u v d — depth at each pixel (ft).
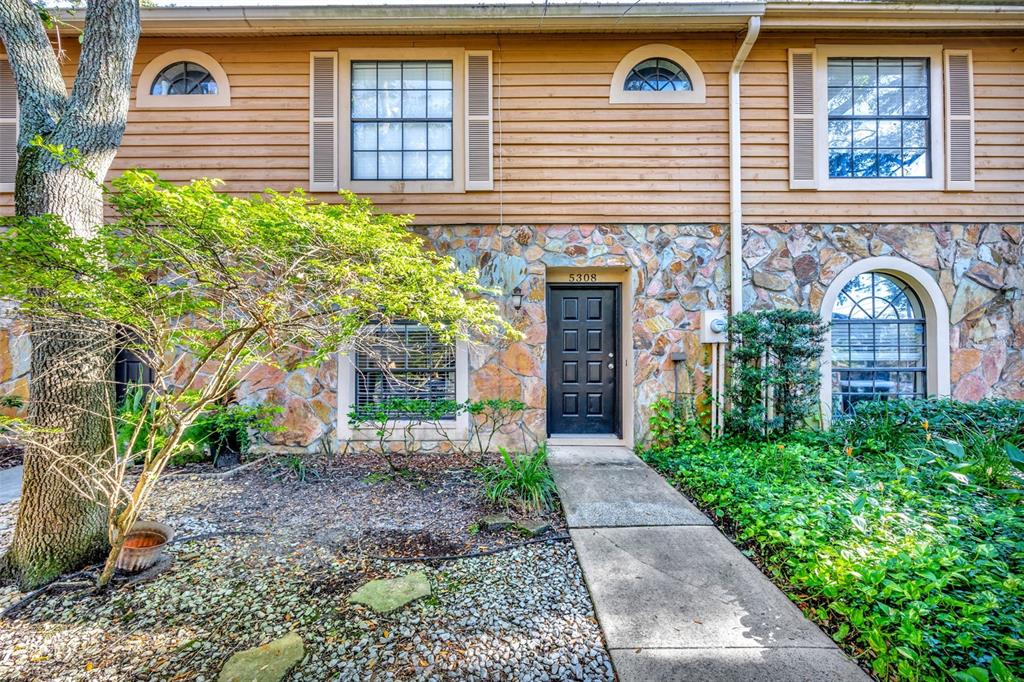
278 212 7.13
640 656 6.10
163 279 8.34
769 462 12.63
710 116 16.22
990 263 16.12
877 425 14.20
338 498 11.83
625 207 16.37
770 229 16.30
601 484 12.87
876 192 16.19
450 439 16.17
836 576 7.31
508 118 16.17
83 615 7.00
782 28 15.55
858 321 16.53
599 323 17.79
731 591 7.64
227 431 14.93
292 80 15.90
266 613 7.02
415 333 16.30
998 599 6.44
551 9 14.78
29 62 8.32
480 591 7.62
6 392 15.92
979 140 16.15
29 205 7.96
